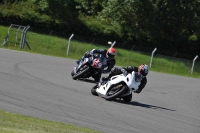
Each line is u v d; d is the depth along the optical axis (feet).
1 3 363.35
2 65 133.28
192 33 393.29
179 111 103.76
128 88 97.19
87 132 62.90
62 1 360.89
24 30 250.16
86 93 104.06
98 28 353.92
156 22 380.17
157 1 373.40
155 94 132.16
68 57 245.24
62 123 67.10
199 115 102.89
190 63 282.97
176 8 380.78
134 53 289.33
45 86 105.19
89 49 285.64
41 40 282.15
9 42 260.01
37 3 360.69
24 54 198.29
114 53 117.29
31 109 75.10
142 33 366.43
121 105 95.61
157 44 368.68
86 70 121.80
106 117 79.25
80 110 81.51
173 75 233.55
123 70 97.09
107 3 372.58
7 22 326.65
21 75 118.21
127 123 77.10
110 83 97.60
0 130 53.01
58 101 87.10
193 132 79.56
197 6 389.19
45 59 191.11
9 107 73.15
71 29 345.51
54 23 340.80
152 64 282.77
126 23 364.79
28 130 57.00
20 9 341.21
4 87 92.73
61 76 132.98
